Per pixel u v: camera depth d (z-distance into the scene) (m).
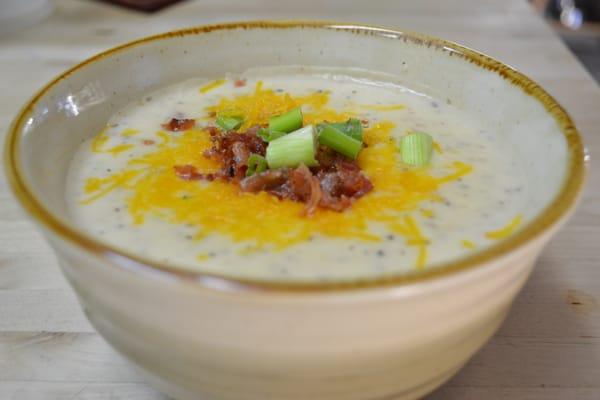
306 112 0.26
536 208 0.20
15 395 0.20
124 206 0.21
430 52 0.26
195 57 0.27
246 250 0.19
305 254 0.19
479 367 0.21
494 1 0.43
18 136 0.20
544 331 0.22
